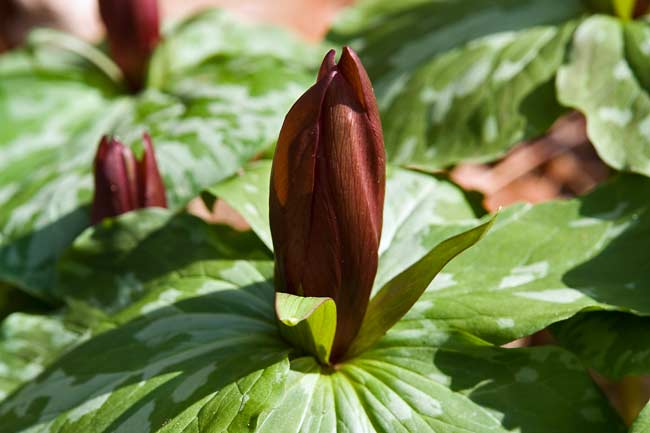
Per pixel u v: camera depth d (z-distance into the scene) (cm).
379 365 36
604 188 40
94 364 37
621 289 37
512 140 43
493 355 36
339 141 33
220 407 34
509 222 39
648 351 36
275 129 44
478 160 43
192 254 40
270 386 34
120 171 41
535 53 44
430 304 37
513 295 37
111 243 40
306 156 33
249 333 37
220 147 43
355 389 35
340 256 34
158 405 35
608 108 42
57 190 44
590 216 39
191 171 43
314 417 35
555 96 43
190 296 38
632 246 38
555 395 35
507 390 35
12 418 37
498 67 44
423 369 36
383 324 36
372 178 34
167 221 40
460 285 37
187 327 38
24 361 40
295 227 34
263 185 40
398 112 45
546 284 37
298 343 36
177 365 36
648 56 43
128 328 38
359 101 33
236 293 38
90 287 40
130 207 41
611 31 44
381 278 38
